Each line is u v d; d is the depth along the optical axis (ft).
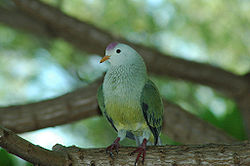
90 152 22.16
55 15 39.17
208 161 21.40
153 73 40.70
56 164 20.47
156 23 44.27
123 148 22.75
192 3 44.16
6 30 45.50
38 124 34.06
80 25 39.55
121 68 24.97
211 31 44.37
